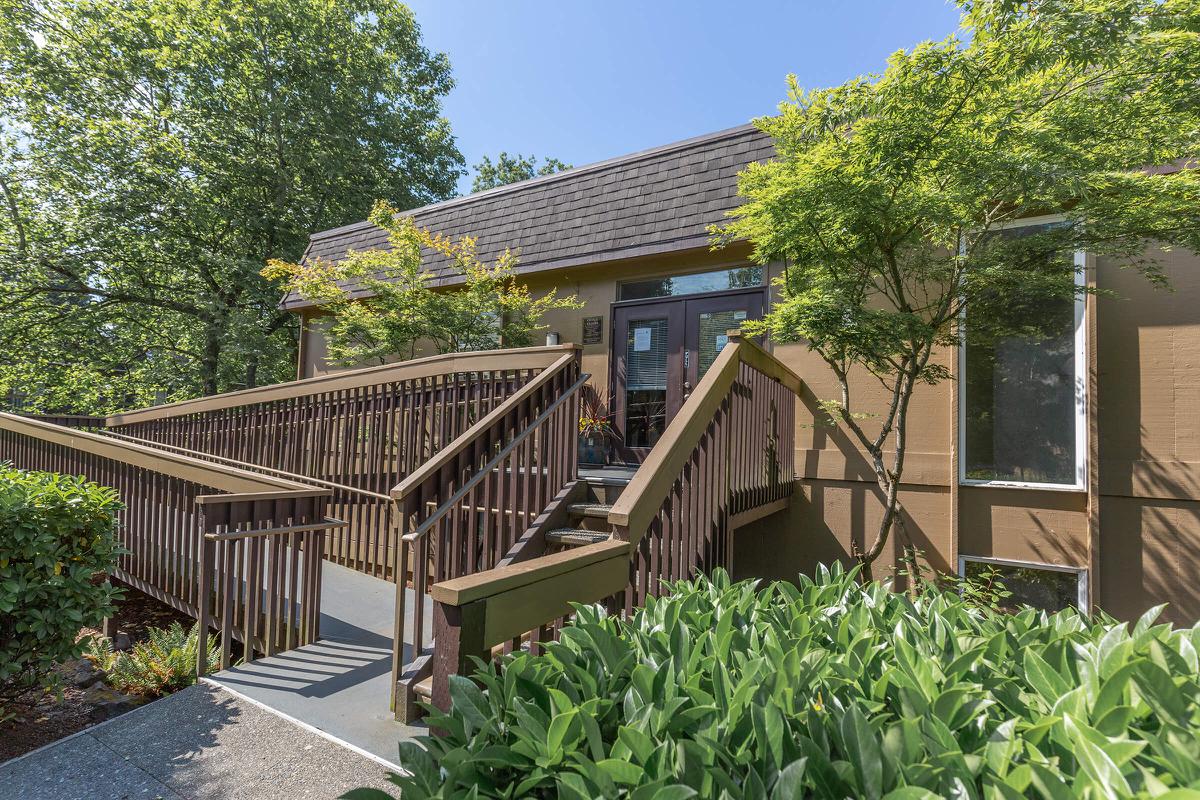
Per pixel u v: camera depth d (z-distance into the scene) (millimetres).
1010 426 4785
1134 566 4312
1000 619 1898
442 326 6820
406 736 2445
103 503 3340
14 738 2828
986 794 887
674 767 1005
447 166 22141
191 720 2592
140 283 14828
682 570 2975
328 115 16344
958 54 3107
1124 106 3266
